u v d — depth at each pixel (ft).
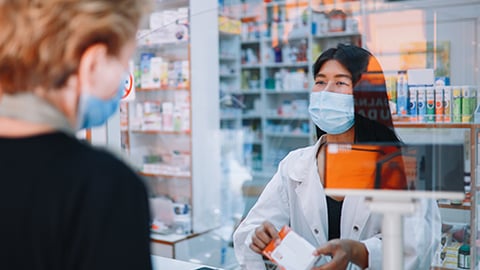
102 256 1.98
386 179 2.86
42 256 2.00
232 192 14.71
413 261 3.62
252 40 18.31
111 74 2.26
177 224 13.14
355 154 3.07
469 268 5.31
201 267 5.52
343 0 14.44
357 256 3.97
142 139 14.24
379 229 4.16
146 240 2.15
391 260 2.73
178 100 14.57
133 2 2.32
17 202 2.02
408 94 6.00
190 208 14.14
